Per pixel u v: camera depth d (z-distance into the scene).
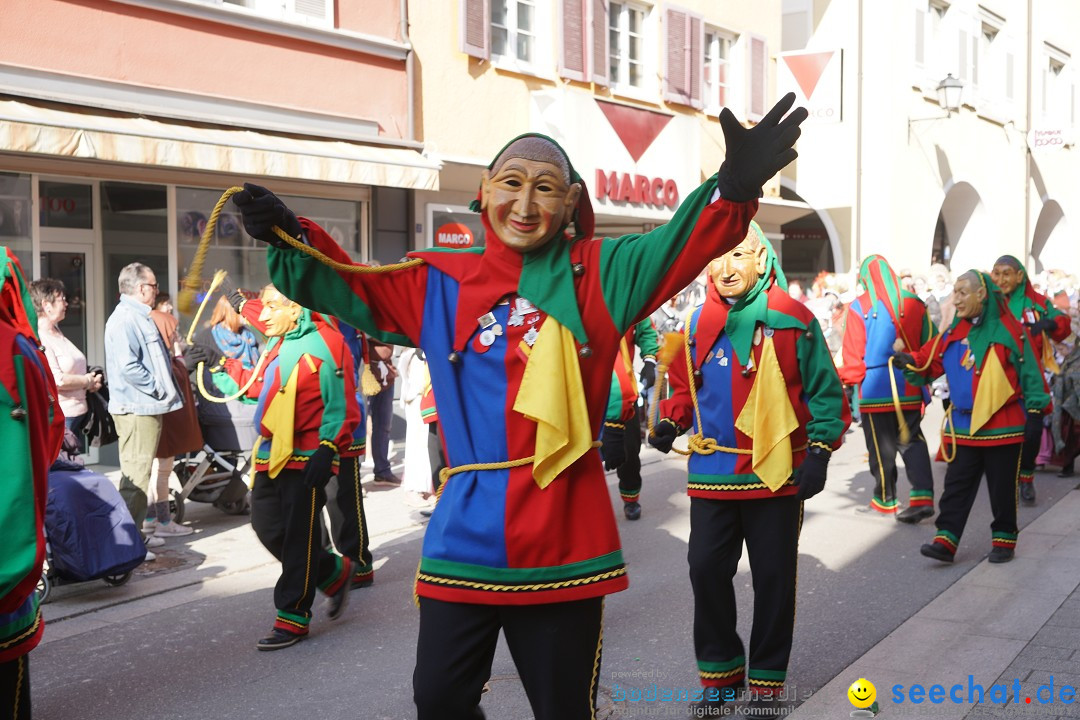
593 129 15.03
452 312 3.03
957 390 6.96
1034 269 31.53
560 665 2.96
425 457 9.12
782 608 4.52
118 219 10.66
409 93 12.90
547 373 2.91
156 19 10.50
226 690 5.11
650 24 16.80
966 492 6.97
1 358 2.87
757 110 19.09
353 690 5.08
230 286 11.05
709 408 4.64
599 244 3.04
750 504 4.56
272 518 5.76
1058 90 30.84
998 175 26.70
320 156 11.08
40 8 9.62
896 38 22.17
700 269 2.87
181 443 7.96
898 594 6.41
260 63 11.42
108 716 4.81
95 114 9.77
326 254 2.95
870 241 22.19
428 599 3.00
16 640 2.98
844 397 4.59
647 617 6.04
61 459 6.54
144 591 6.75
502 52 14.40
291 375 5.57
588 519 2.97
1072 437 10.59
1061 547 7.54
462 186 13.86
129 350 7.39
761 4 19.28
